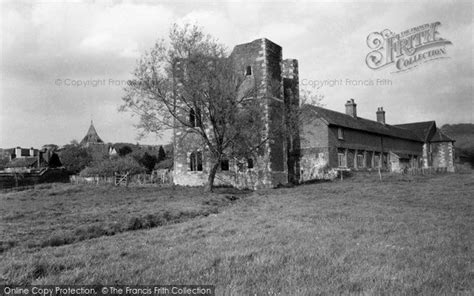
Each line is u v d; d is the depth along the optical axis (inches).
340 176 1414.9
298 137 1440.7
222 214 599.8
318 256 298.5
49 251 332.5
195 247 343.6
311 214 553.3
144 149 3181.6
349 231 413.1
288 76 1545.3
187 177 1309.1
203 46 980.6
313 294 214.8
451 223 462.0
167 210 612.1
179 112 1192.8
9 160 3041.3
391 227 438.0
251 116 1024.2
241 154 1059.3
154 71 986.1
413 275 247.4
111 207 684.1
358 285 230.4
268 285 232.2
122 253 322.7
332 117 1573.6
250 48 1247.5
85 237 412.2
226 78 978.7
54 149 3277.6
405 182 1176.2
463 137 4446.4
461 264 273.9
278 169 1245.7
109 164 1761.8
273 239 370.9
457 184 1036.5
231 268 270.4
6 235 394.0
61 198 903.1
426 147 2427.4
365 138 1765.5
